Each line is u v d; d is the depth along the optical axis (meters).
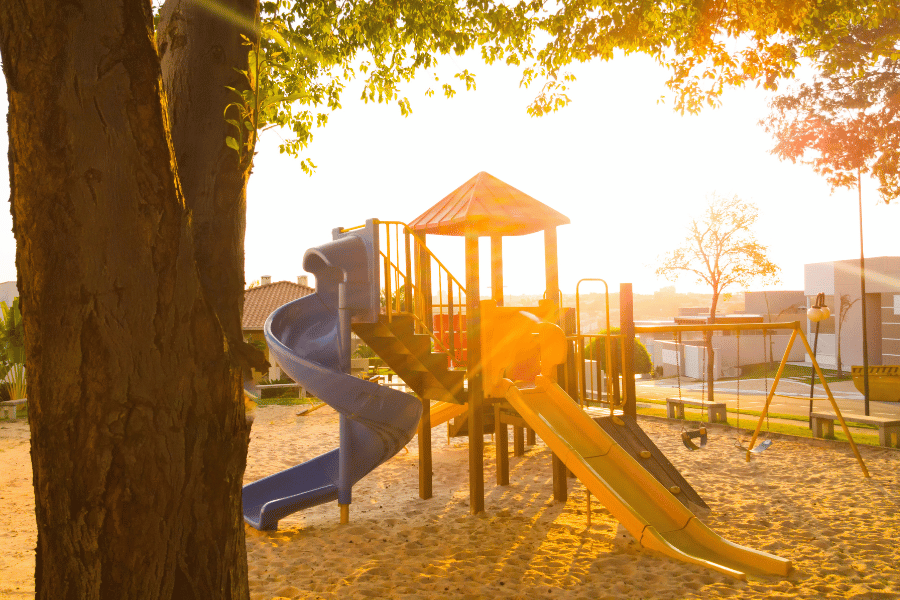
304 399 17.98
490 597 4.26
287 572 4.84
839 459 9.00
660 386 27.44
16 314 16.09
